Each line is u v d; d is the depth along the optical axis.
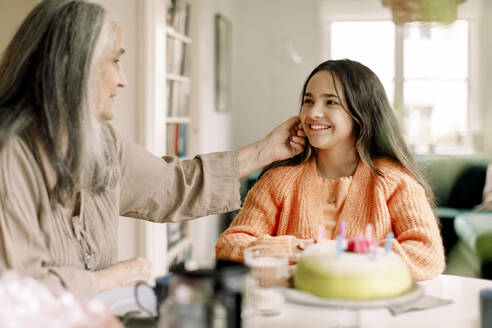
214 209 1.43
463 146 5.28
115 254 1.25
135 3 2.51
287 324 0.93
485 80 5.29
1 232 1.00
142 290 1.02
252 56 5.61
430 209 1.40
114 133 1.31
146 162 1.36
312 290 0.91
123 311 0.95
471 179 4.33
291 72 5.59
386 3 1.83
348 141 1.49
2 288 0.63
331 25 5.53
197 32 3.65
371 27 5.45
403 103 5.38
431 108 5.35
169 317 0.67
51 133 1.02
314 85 1.45
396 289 0.90
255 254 0.96
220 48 4.59
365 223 1.41
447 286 1.15
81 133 1.04
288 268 1.03
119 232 2.58
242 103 5.66
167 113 3.02
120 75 1.14
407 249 1.21
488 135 5.27
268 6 5.57
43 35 1.02
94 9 1.06
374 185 1.42
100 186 1.15
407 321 0.94
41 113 1.02
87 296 1.01
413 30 5.32
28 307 0.60
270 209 1.50
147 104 2.54
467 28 5.27
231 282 0.68
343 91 1.42
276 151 1.51
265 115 5.65
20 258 1.01
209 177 1.42
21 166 1.03
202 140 3.85
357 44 5.49
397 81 5.39
